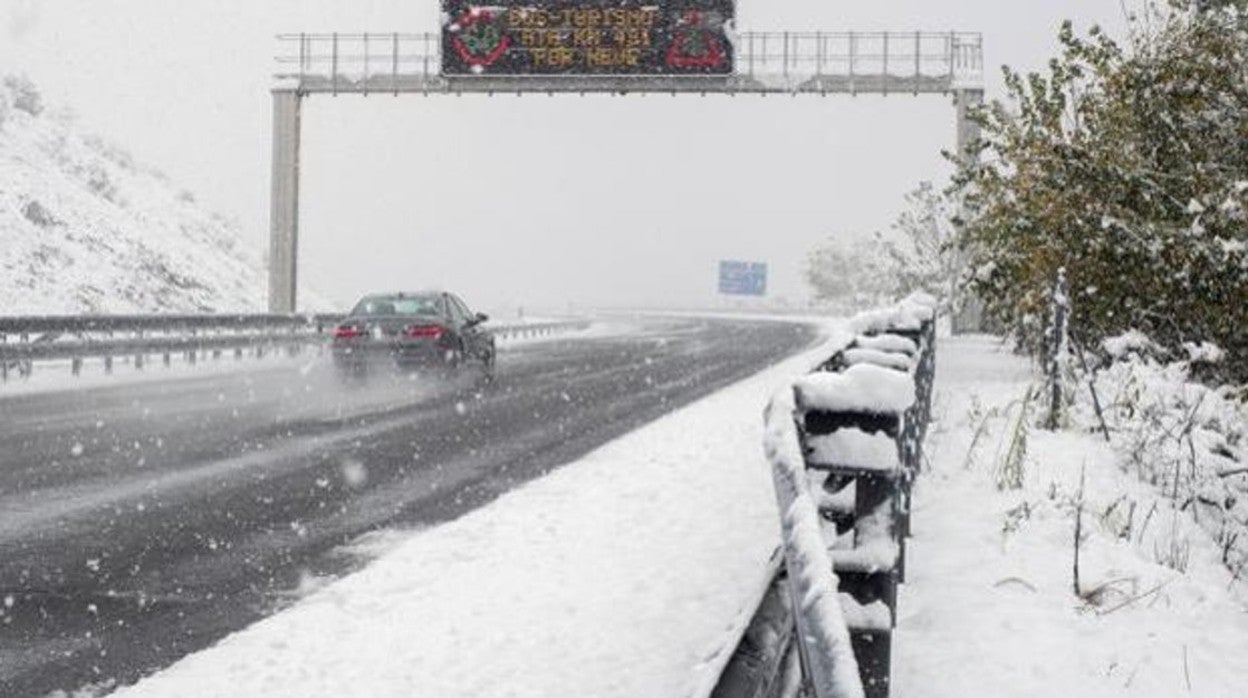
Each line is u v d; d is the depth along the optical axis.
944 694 4.62
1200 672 5.00
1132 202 13.94
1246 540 8.83
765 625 3.18
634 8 33.69
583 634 5.75
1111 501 8.46
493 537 7.89
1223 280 12.62
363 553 7.56
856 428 3.76
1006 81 16.66
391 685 5.05
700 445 12.34
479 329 20.95
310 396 17.89
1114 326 14.26
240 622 6.06
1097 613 5.74
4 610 6.26
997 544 7.05
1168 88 14.31
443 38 34.06
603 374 23.38
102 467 10.82
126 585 6.76
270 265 35.66
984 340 31.58
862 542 3.81
